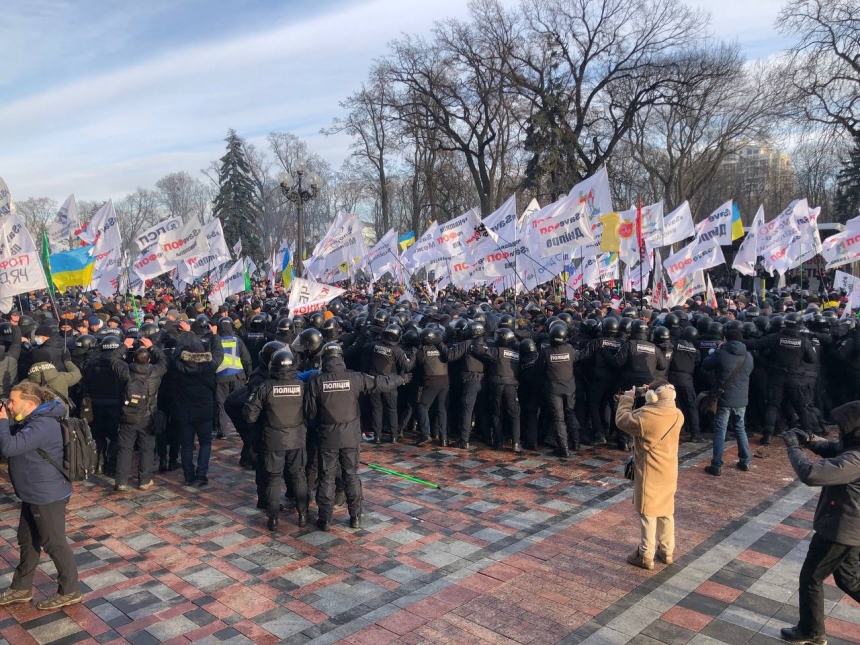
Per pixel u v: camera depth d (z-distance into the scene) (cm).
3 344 977
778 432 1091
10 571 612
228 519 742
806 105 3120
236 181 5509
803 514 722
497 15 3678
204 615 524
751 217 5950
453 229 1561
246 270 2694
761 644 465
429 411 1129
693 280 1525
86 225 1656
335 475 722
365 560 624
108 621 517
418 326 1188
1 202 1113
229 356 1108
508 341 984
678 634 479
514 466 930
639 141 4259
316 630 498
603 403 1068
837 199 4347
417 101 3938
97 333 1059
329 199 7900
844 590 452
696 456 957
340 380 701
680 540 653
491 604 530
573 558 616
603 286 2452
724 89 3831
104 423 909
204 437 870
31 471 515
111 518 746
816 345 1120
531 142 3616
